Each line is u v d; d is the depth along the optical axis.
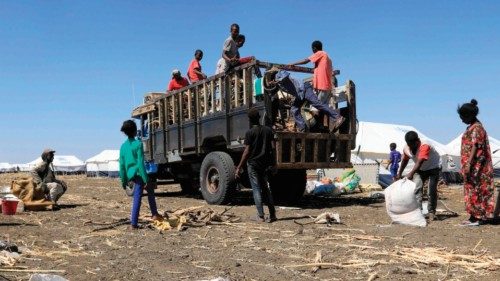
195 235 6.51
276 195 11.41
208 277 4.27
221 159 10.02
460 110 7.07
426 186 12.98
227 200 10.08
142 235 6.56
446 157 25.05
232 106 9.95
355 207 9.87
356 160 22.17
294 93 9.24
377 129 23.53
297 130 9.52
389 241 5.80
